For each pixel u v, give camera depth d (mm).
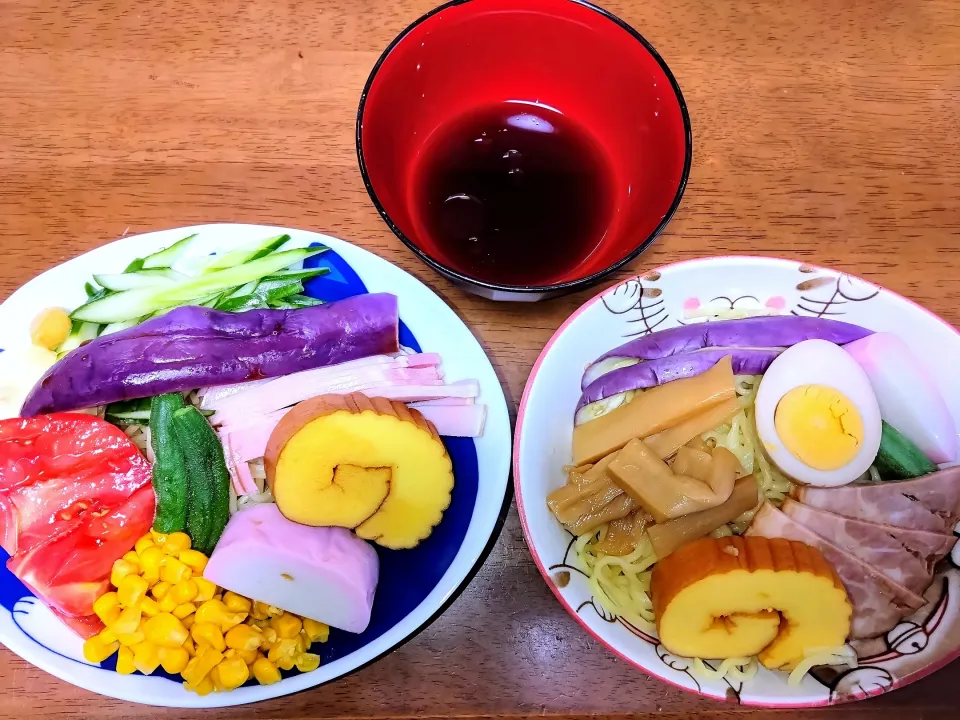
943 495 268
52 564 279
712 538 262
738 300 290
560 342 265
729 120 326
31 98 322
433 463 278
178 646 269
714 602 249
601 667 278
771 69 332
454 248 287
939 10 340
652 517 270
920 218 318
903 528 266
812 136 325
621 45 271
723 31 335
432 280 312
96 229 312
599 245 290
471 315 310
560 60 290
